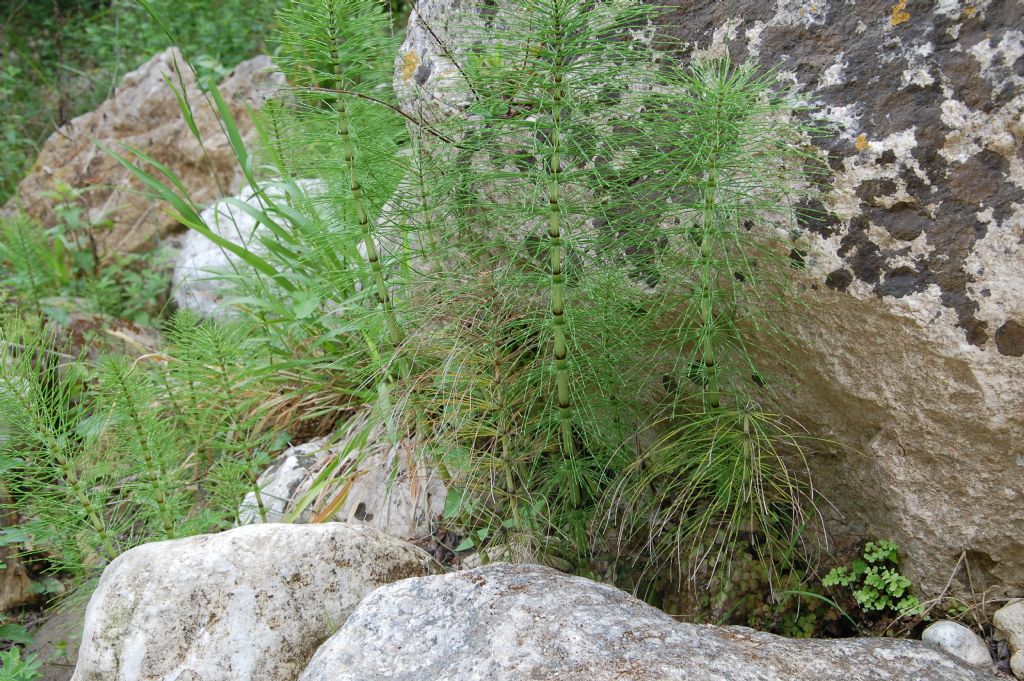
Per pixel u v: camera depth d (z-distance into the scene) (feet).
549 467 9.78
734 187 7.89
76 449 10.11
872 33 7.43
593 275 8.59
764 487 9.07
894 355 7.64
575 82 7.86
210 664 7.72
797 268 7.86
